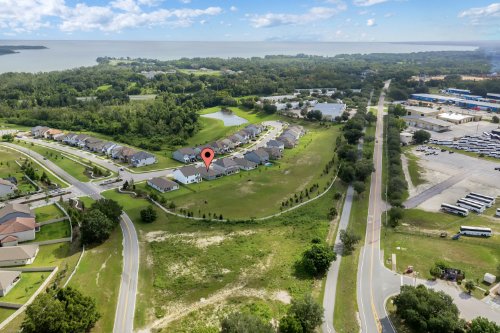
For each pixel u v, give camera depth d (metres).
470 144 178.50
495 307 67.69
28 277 76.94
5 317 64.94
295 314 61.09
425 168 146.38
